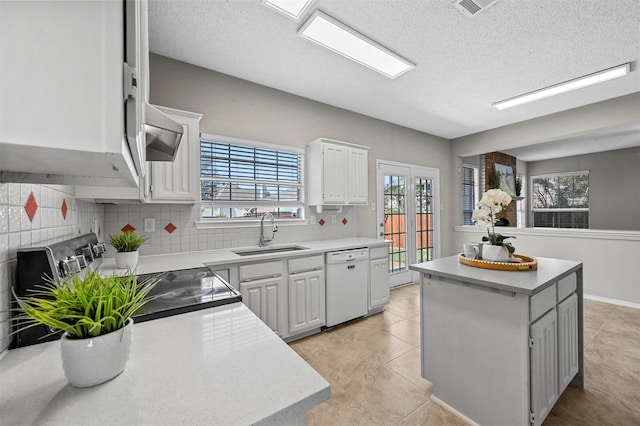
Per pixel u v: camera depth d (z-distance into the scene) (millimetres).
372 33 2092
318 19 1908
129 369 647
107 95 371
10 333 746
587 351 2309
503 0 1768
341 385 1868
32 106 334
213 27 2014
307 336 2574
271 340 796
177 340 794
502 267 1662
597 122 3391
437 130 4586
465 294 1566
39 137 335
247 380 603
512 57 2420
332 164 3094
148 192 1927
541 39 2172
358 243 3047
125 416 499
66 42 352
